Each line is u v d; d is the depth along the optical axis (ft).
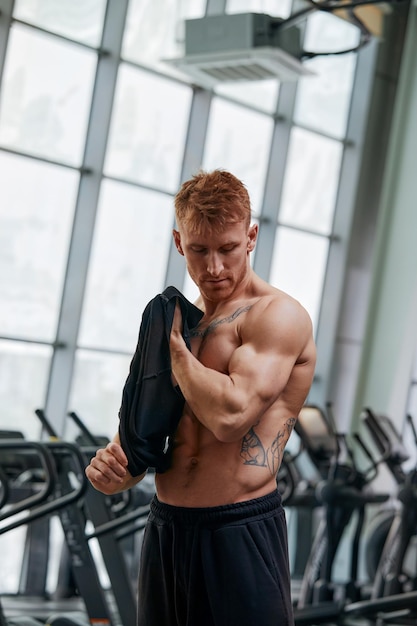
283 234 30.58
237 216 7.60
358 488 21.03
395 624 22.03
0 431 17.48
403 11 31.65
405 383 32.04
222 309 8.05
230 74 21.88
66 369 25.32
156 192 26.91
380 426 21.04
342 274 31.63
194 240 7.63
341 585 21.90
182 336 7.82
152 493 21.02
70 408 26.11
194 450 7.92
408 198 32.07
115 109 25.89
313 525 30.35
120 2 25.17
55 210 24.93
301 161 30.78
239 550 7.68
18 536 24.49
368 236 31.96
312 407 21.43
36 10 24.00
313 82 30.76
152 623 8.13
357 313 31.99
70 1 24.59
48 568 24.40
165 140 26.96
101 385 26.55
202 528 7.76
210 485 7.79
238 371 7.47
